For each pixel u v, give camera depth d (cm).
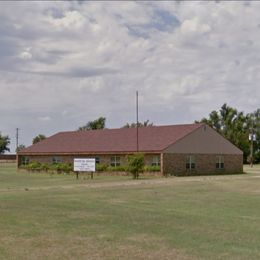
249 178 4653
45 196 2662
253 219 1745
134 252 1184
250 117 10988
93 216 1811
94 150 6094
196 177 5003
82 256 1141
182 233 1443
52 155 6612
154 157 5556
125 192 2939
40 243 1291
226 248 1230
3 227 1545
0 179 4791
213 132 6003
